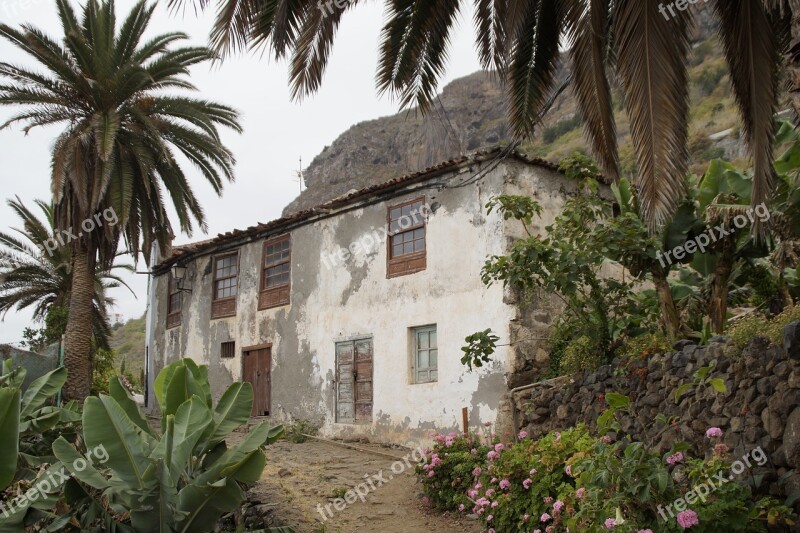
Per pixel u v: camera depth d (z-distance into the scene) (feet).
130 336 197.77
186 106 53.62
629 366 25.86
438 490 28.48
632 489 17.35
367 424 43.88
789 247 26.40
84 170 49.42
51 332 63.10
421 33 24.88
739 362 20.56
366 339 45.24
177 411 23.50
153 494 20.70
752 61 19.33
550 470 23.06
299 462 37.65
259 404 53.01
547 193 40.91
